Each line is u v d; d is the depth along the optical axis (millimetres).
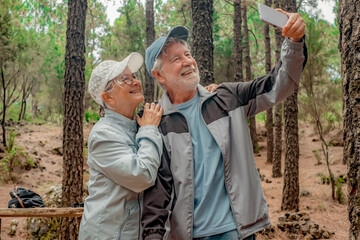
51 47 17719
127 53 17031
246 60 16812
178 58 1739
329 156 13906
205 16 4992
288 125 8109
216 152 1613
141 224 1583
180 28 1750
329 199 8609
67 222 5199
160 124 1738
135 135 1806
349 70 1457
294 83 1595
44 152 14445
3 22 12617
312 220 7172
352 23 1434
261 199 1607
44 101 18094
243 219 1507
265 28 14734
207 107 1694
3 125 13531
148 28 12945
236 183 1554
